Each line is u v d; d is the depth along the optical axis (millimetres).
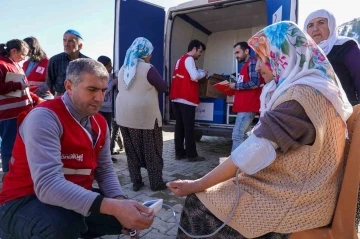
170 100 5293
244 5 5246
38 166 1416
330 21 2635
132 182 3746
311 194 1293
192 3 5043
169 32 5305
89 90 1549
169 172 4379
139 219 1422
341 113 1338
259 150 1321
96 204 1425
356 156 1307
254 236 1378
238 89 3947
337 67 2600
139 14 4758
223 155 5465
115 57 4574
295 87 1329
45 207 1540
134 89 3340
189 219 1571
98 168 1947
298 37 1409
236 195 1430
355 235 1338
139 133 3451
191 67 4500
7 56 3441
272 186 1357
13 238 1609
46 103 1604
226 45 6621
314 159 1302
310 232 1340
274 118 1311
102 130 1866
